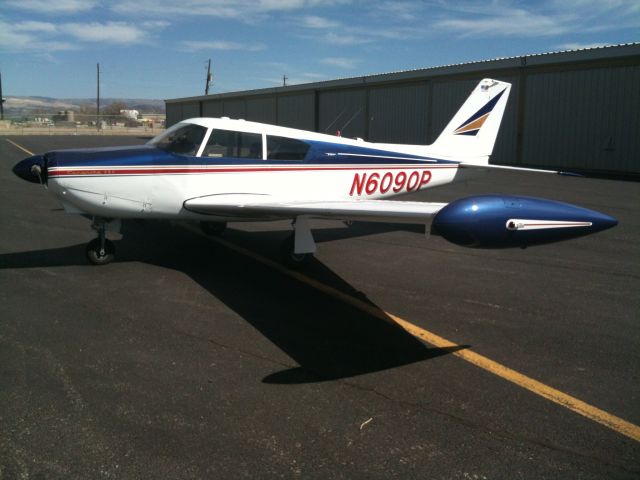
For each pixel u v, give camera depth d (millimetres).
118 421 2678
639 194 11492
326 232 7719
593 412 2873
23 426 2615
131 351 3508
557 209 3146
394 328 4027
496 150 19047
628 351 3668
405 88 21969
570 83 16469
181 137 5504
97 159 5078
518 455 2486
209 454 2436
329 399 2955
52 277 5125
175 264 5695
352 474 2328
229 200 5391
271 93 30312
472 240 3018
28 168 5371
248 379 3166
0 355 3393
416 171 7012
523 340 3836
